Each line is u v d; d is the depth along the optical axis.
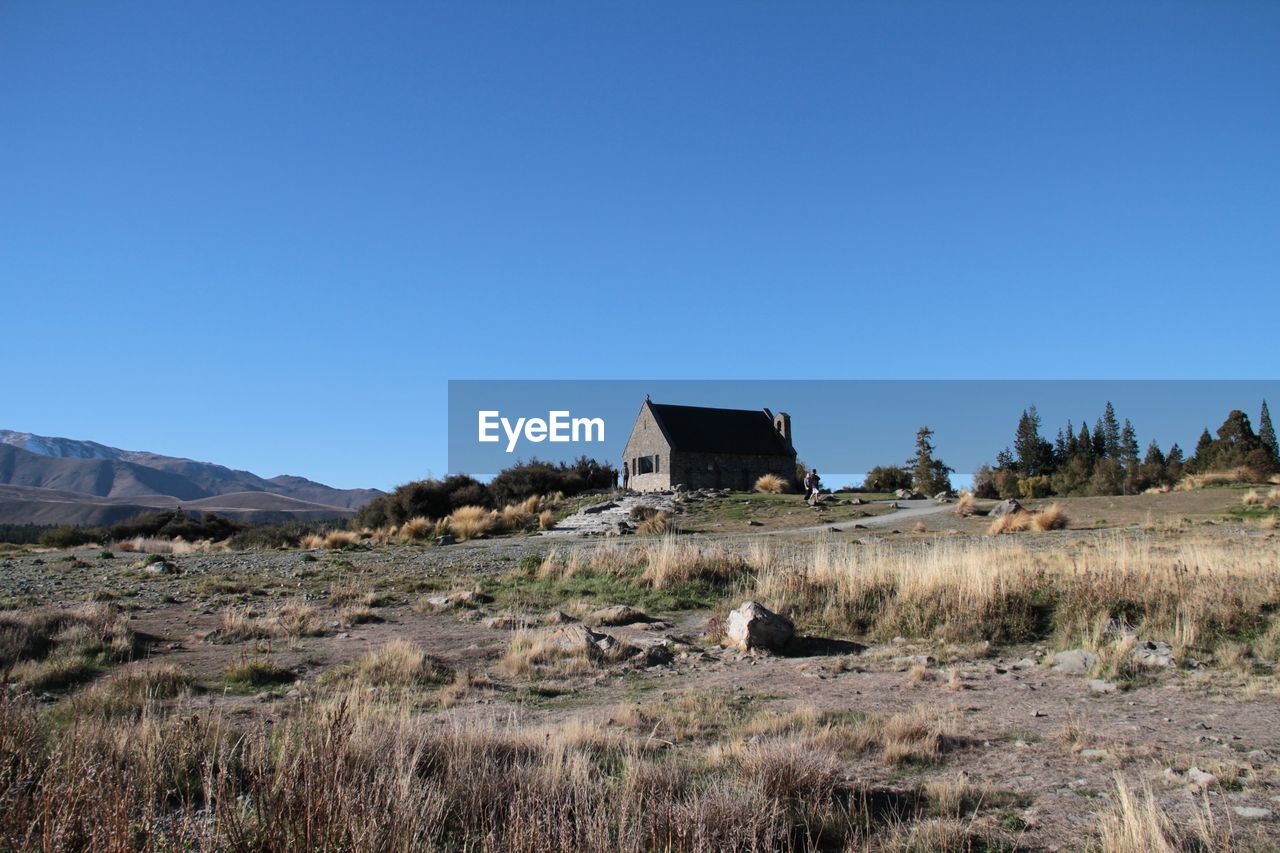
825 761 6.81
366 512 55.91
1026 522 32.50
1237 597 13.50
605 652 12.67
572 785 5.67
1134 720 8.87
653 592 18.34
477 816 5.67
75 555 34.59
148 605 17.33
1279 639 12.04
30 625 12.95
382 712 8.07
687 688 10.88
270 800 4.82
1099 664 11.45
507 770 6.33
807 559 20.66
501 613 16.58
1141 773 6.95
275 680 11.00
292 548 38.56
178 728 6.94
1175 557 17.33
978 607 14.41
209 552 36.28
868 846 5.33
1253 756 7.30
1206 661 11.62
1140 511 36.28
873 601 15.75
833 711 9.40
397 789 5.09
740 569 19.80
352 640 13.94
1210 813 5.64
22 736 6.00
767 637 13.53
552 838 4.81
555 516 48.75
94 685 9.93
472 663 12.30
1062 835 5.63
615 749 7.50
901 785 6.79
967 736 8.22
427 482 56.38
